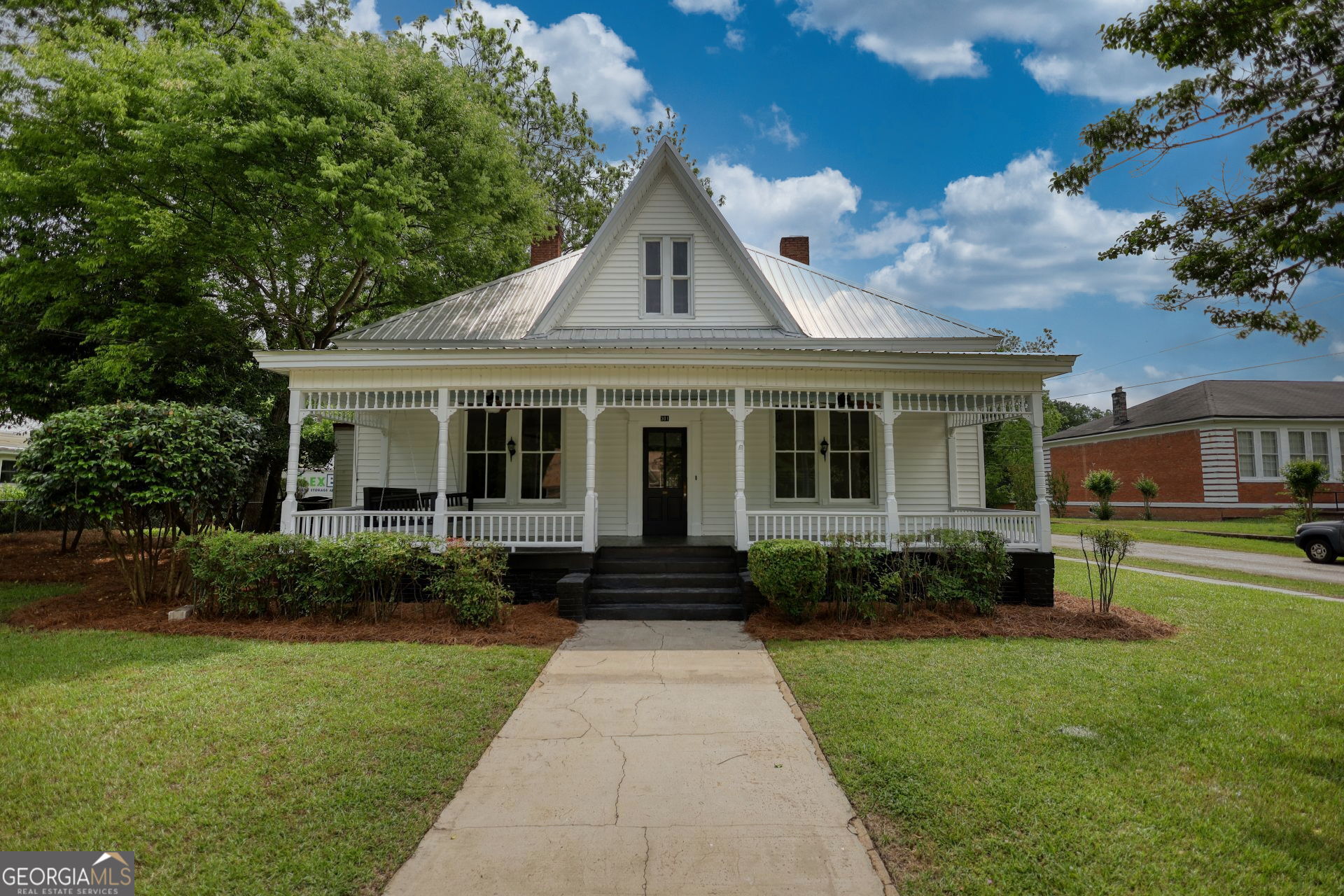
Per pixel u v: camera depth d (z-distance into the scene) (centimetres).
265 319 1583
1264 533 2212
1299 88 550
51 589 1105
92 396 1324
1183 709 546
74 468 840
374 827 372
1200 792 410
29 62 1295
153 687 591
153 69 1283
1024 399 1052
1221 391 3030
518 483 1264
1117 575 1362
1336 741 485
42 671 638
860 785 420
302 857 344
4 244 1400
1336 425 2795
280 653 709
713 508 1252
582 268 1280
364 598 876
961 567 904
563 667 683
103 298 1416
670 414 1266
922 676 638
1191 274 618
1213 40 564
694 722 534
